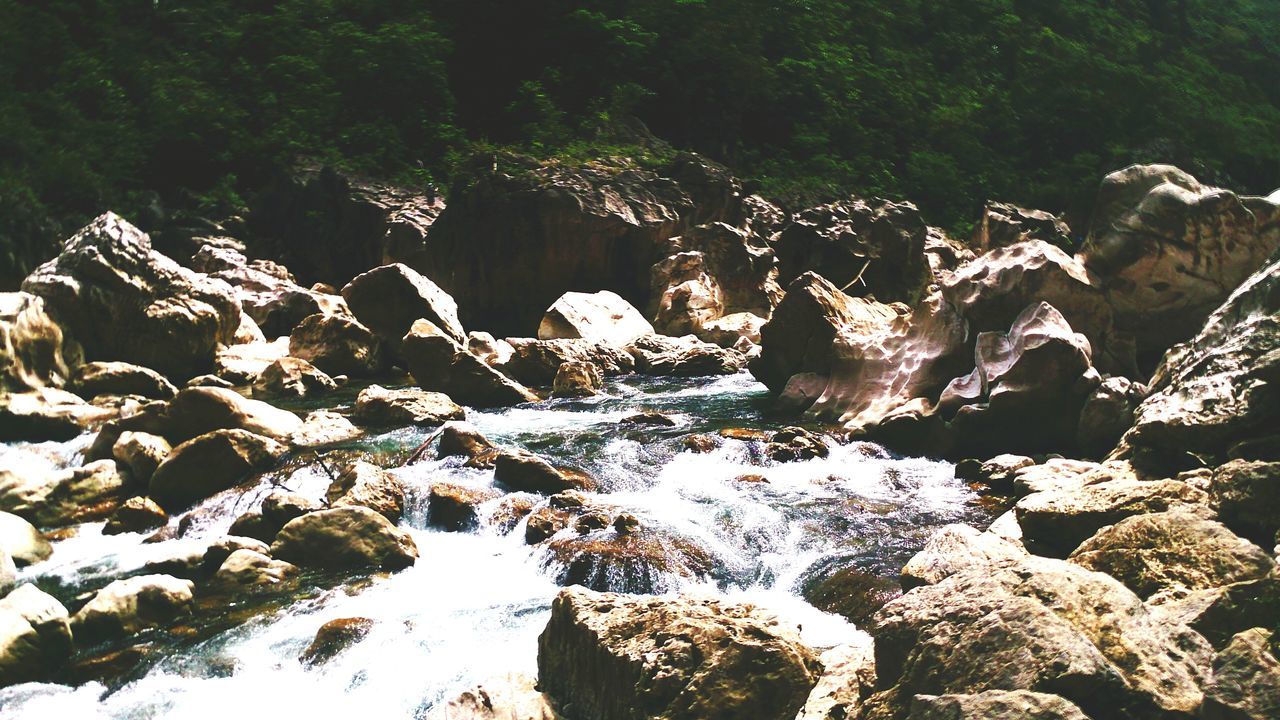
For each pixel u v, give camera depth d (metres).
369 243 21.69
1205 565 5.15
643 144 24.53
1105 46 38.34
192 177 25.00
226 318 14.23
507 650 5.81
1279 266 7.99
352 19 28.39
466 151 24.62
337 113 25.64
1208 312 10.01
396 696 5.38
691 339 17.28
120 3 28.08
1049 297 9.96
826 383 11.45
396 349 15.38
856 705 4.13
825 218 22.36
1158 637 3.96
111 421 9.87
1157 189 10.07
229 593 6.78
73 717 5.29
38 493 8.48
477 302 19.97
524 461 8.42
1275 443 6.97
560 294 20.09
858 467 9.13
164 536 8.11
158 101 25.20
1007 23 36.81
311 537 7.30
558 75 26.94
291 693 5.48
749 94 28.33
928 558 5.89
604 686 4.63
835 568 6.69
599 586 6.68
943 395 9.71
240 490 8.61
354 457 9.29
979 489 8.40
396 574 7.04
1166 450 7.56
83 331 12.66
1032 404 9.16
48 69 25.72
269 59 27.42
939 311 10.64
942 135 30.66
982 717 3.38
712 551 7.10
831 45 31.27
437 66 26.44
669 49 28.42
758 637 4.54
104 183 23.16
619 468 9.02
